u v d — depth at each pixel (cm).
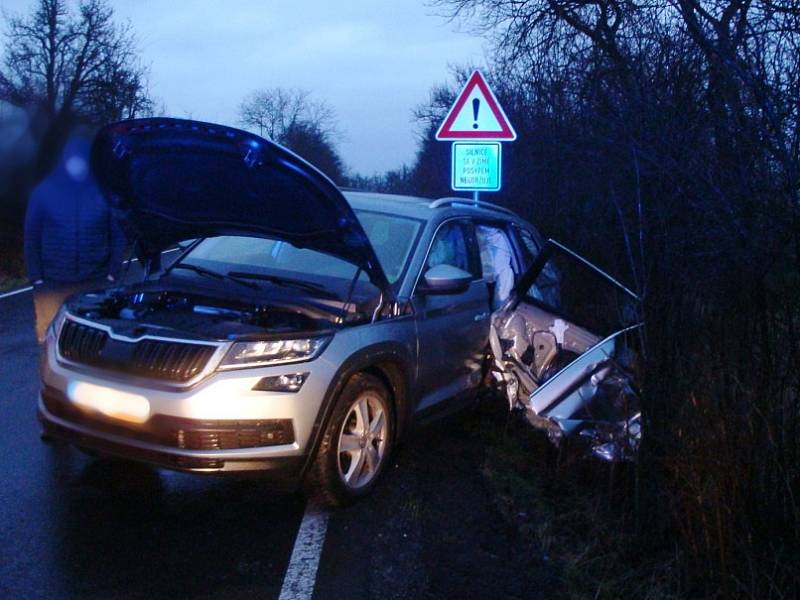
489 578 427
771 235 359
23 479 534
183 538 464
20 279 1717
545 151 950
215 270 604
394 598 406
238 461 451
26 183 830
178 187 521
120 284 616
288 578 423
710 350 399
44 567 425
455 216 648
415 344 553
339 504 500
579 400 529
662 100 434
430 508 511
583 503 512
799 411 371
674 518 427
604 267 587
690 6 447
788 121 358
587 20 930
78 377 481
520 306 622
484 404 696
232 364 453
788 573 365
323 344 478
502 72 1283
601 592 410
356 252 517
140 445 460
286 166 465
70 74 2134
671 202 413
